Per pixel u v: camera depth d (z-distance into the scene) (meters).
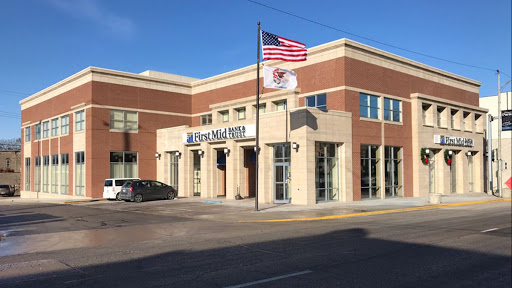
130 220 17.92
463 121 36.31
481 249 10.39
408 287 7.01
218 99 35.62
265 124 25.97
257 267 8.47
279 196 25.72
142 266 8.66
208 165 30.22
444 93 34.47
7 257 9.88
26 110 45.22
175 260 9.23
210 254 9.89
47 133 40.22
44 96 40.88
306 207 22.39
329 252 10.05
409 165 30.73
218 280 7.46
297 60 21.19
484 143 38.62
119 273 8.05
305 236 12.78
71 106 35.44
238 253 9.98
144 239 12.55
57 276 7.86
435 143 32.25
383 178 28.36
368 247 10.72
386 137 28.89
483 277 7.66
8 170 70.88
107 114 33.09
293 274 7.88
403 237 12.41
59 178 37.44
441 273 7.95
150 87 35.75
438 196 24.75
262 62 31.34
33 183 43.31
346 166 25.80
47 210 23.34
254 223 16.78
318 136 24.34
